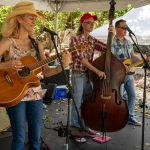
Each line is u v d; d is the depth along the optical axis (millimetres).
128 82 4949
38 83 2789
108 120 3980
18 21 2713
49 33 2949
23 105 2695
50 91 3863
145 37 9328
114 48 4676
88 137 4441
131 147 4238
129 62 4543
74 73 4238
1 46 2654
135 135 4723
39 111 2781
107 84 3951
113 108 3961
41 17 2834
